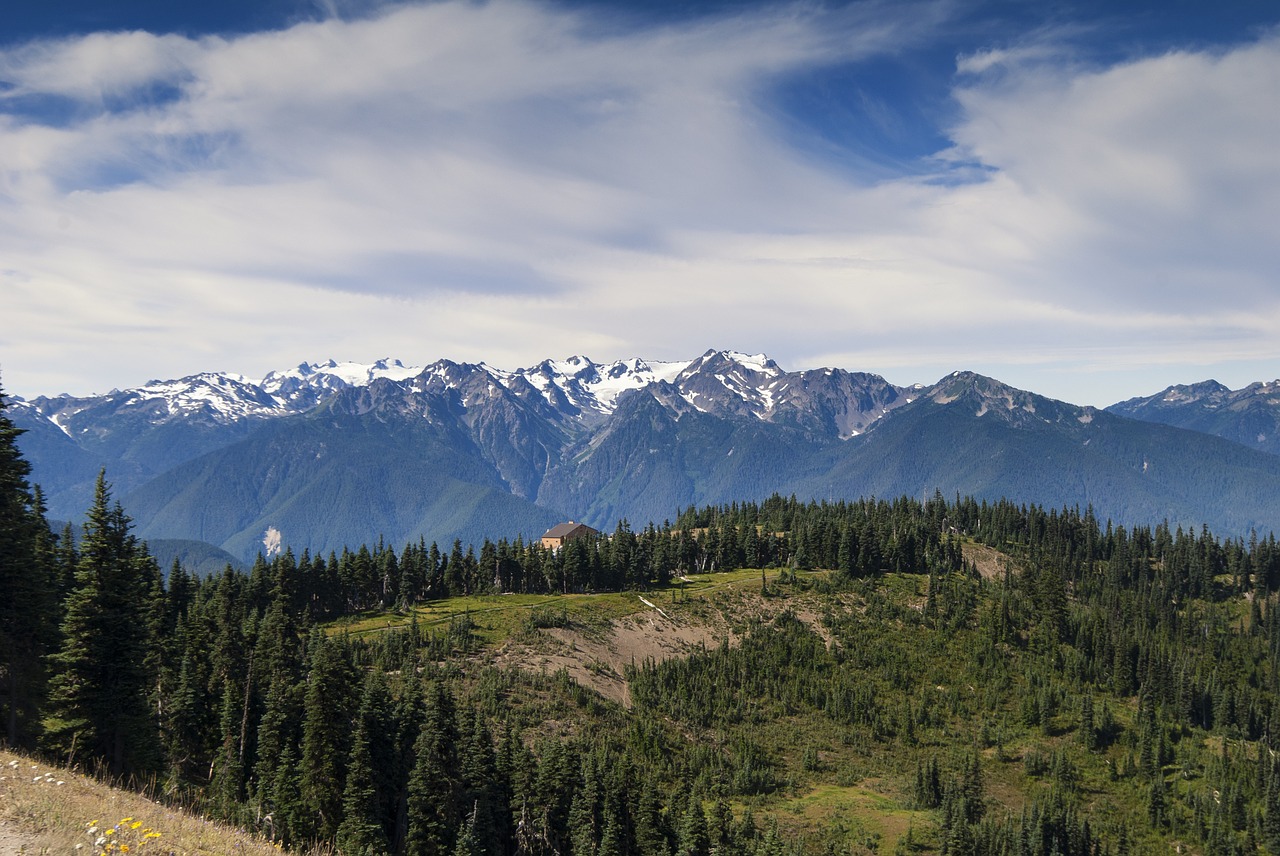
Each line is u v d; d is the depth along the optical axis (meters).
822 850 125.94
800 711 176.12
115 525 72.88
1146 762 170.62
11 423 71.56
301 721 92.62
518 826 92.25
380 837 82.31
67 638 70.31
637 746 140.00
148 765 72.75
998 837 136.62
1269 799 155.88
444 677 140.12
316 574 192.75
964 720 182.75
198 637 113.44
